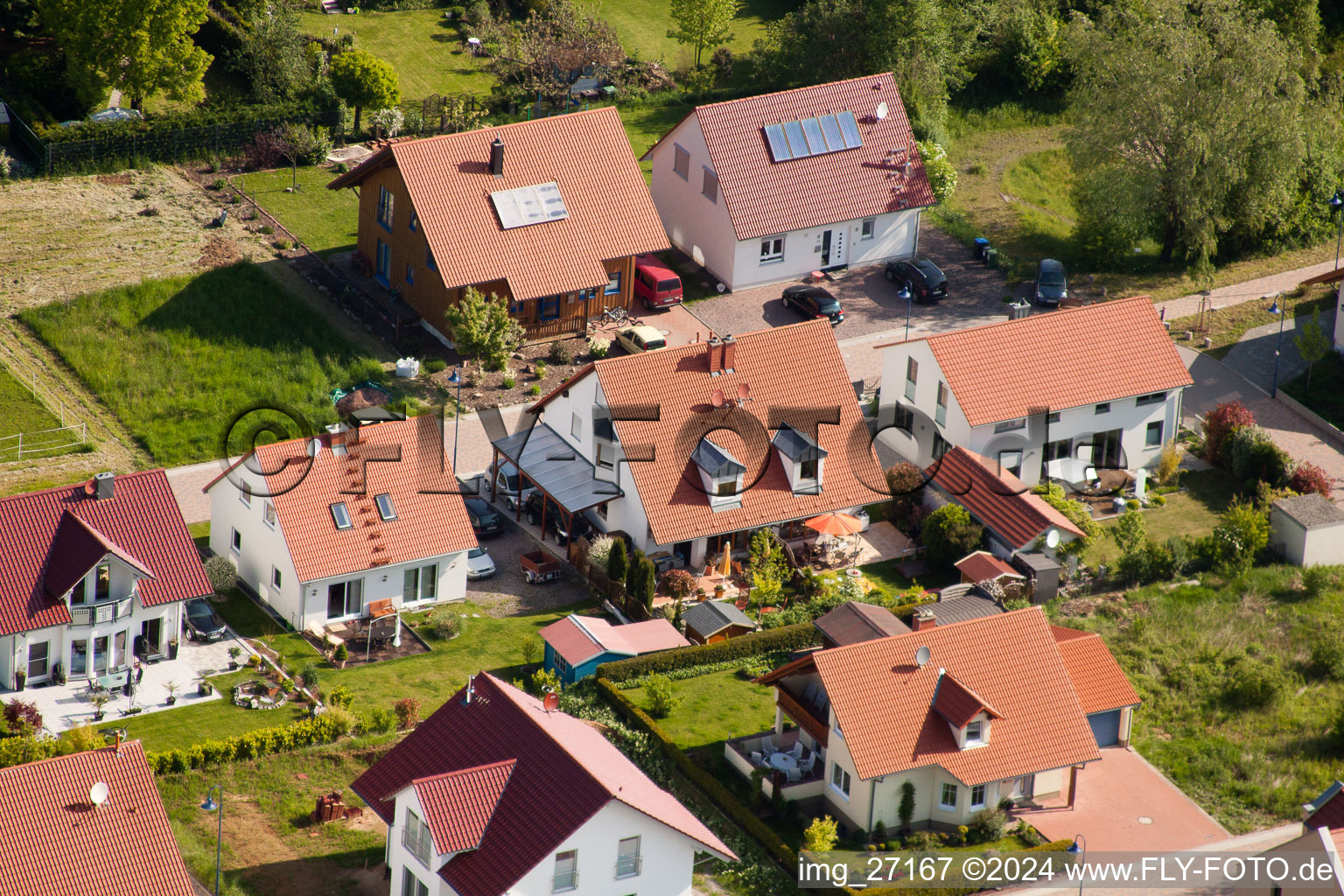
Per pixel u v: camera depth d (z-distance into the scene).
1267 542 75.06
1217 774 62.00
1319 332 86.38
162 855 49.19
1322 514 75.25
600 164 93.19
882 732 56.53
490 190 89.94
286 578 68.06
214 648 66.25
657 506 72.00
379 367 86.12
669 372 73.81
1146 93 95.31
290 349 86.94
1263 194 97.31
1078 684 61.91
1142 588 73.12
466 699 54.47
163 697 62.69
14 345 84.75
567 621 66.81
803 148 96.81
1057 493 76.81
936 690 57.53
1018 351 79.31
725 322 92.62
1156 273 99.06
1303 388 87.62
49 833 48.41
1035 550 72.31
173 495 65.94
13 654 61.59
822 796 59.03
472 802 50.19
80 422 80.00
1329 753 63.59
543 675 63.94
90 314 87.25
